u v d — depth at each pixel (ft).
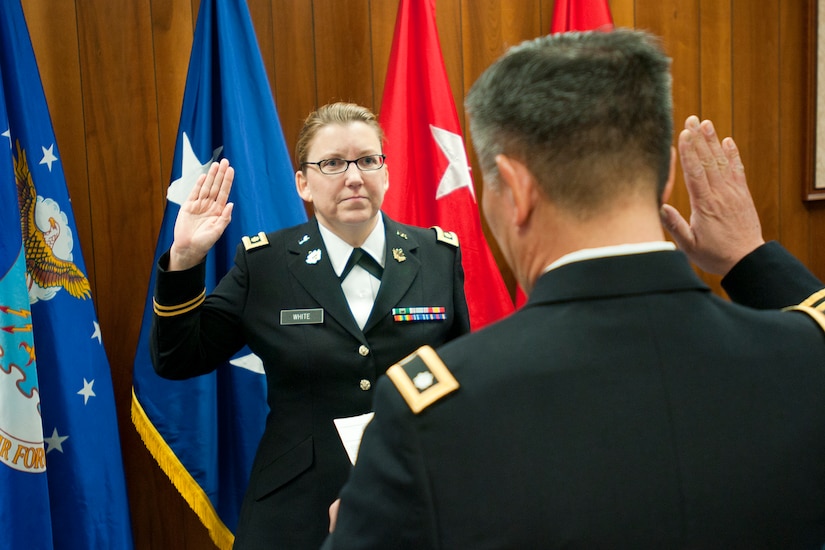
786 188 8.68
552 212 2.10
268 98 6.70
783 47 8.53
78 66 7.02
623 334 1.98
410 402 1.94
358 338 4.85
